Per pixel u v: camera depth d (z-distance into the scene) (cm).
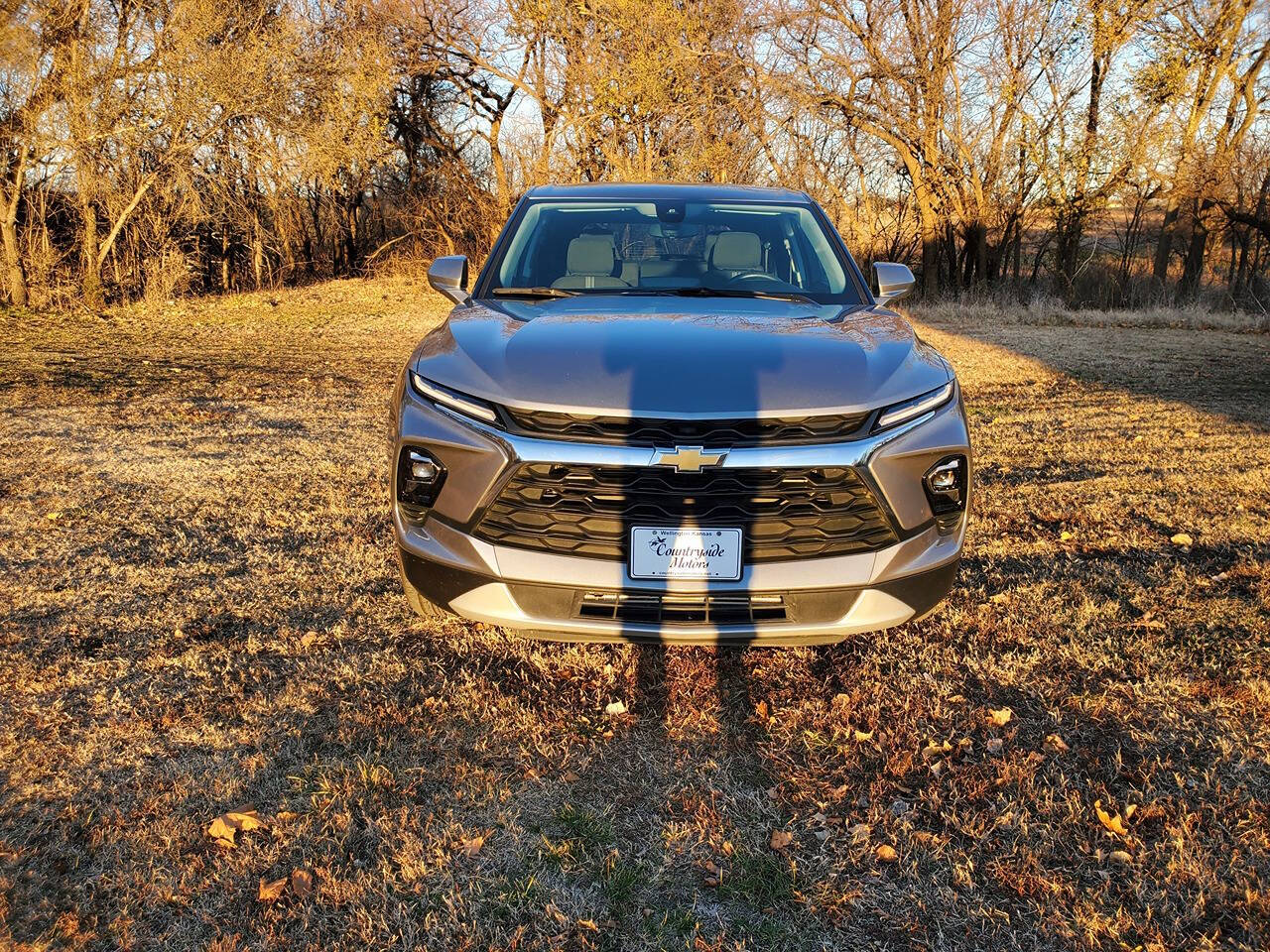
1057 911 215
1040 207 2548
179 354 1276
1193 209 2281
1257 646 347
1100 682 320
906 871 229
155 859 226
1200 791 259
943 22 2378
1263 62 2259
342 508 507
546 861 230
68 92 1781
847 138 2608
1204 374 1147
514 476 271
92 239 1936
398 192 2994
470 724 290
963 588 404
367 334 1634
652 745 283
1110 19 2267
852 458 269
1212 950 203
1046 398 972
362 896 216
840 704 306
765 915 215
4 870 220
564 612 276
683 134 2423
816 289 391
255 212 2541
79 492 525
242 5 2069
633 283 388
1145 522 504
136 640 340
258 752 271
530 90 2538
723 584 269
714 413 263
